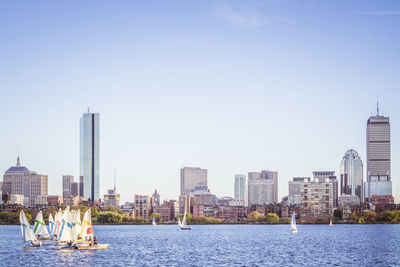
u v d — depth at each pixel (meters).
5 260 156.25
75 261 153.75
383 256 176.38
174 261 158.12
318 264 152.62
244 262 156.62
